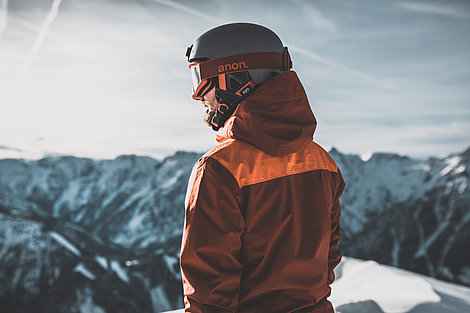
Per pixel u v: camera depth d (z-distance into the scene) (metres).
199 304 0.92
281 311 0.95
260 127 0.93
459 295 2.76
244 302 0.97
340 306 2.40
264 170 0.95
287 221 0.96
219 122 1.05
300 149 0.95
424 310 2.32
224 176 0.93
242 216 0.94
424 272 142.75
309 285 0.97
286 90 0.96
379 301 2.50
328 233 1.03
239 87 1.02
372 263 3.58
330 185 1.10
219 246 0.91
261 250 0.95
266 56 1.02
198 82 1.09
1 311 73.75
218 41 1.03
